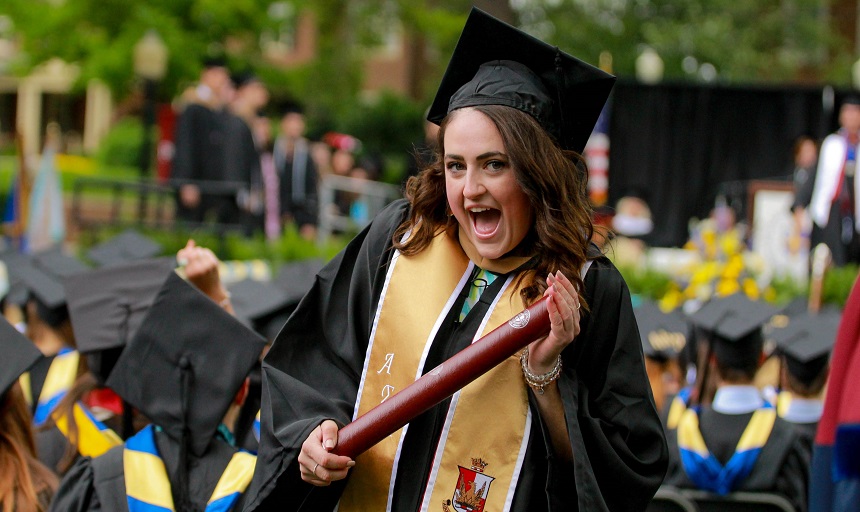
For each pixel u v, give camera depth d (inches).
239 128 490.3
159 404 137.3
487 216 115.1
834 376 98.4
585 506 110.1
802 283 418.3
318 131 674.8
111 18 906.1
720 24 890.7
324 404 118.4
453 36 1024.9
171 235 446.3
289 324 124.0
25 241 488.4
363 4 1037.8
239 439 161.5
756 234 527.2
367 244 124.5
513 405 114.5
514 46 120.1
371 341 117.7
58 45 930.1
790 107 621.9
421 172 123.1
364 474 117.5
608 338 118.3
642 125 624.1
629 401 117.3
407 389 109.7
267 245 437.1
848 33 1045.8
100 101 1397.6
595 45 912.3
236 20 919.0
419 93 1310.3
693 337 242.4
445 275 118.1
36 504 140.0
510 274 117.3
